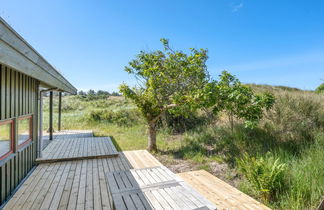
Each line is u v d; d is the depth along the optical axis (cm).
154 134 546
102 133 860
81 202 250
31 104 373
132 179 241
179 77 491
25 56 189
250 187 303
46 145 555
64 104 1945
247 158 340
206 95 406
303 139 430
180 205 179
